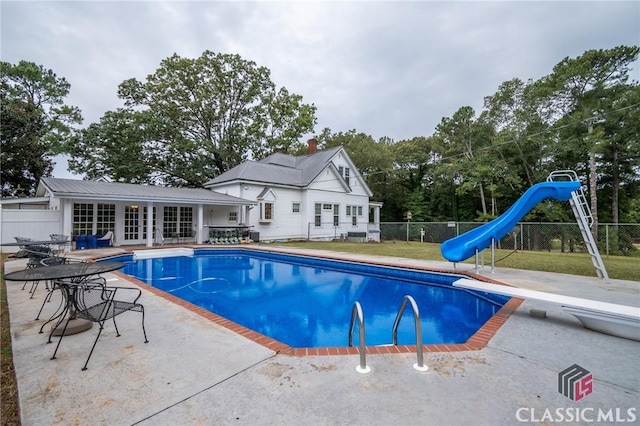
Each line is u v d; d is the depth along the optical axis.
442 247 7.89
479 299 6.32
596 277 6.81
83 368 2.53
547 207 18.92
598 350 3.02
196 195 14.48
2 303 4.52
